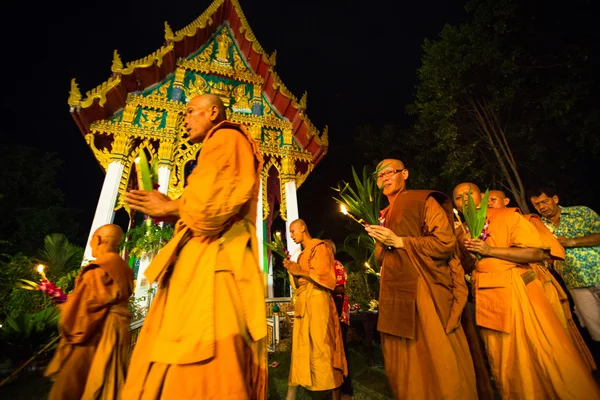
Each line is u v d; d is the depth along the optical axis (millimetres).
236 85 11133
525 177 12773
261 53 11211
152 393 1372
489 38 11336
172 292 1526
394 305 2467
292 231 4816
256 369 1582
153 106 9695
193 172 1592
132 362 1520
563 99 10898
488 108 12055
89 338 2979
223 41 11391
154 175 1902
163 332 1460
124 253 9875
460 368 2211
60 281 7465
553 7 10812
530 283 2832
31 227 17078
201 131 1969
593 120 10734
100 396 2891
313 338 3971
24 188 19234
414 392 2254
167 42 10141
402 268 2490
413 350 2322
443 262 2486
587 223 4117
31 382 4910
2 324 5840
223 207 1495
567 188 12570
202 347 1386
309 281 4293
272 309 8336
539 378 2553
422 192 2695
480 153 13125
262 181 10609
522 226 2922
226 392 1363
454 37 11828
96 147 9461
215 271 1535
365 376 5332
